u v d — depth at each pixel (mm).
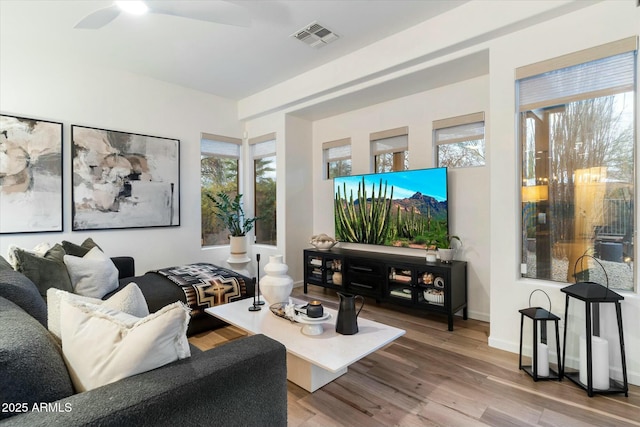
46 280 2250
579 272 2379
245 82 4340
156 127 4195
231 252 4734
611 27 2172
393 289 3594
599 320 2189
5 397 814
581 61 2281
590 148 2322
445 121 3602
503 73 2621
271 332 2068
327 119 4891
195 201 4586
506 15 2482
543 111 2512
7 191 3146
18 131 3203
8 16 2729
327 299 4180
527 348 2529
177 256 4387
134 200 3984
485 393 2041
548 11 2312
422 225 3670
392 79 3391
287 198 4715
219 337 2893
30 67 3281
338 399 1993
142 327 1034
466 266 3439
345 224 4461
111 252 3818
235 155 5121
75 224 3541
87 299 1327
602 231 2289
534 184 2559
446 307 3117
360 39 3256
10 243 3156
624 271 2207
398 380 2205
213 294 3010
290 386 2152
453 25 2768
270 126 4863
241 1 2611
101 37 3113
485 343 2793
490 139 2688
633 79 2148
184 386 975
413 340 2869
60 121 3459
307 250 4488
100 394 884
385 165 4254
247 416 1157
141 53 3461
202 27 2971
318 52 3518
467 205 3473
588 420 1767
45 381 895
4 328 972
